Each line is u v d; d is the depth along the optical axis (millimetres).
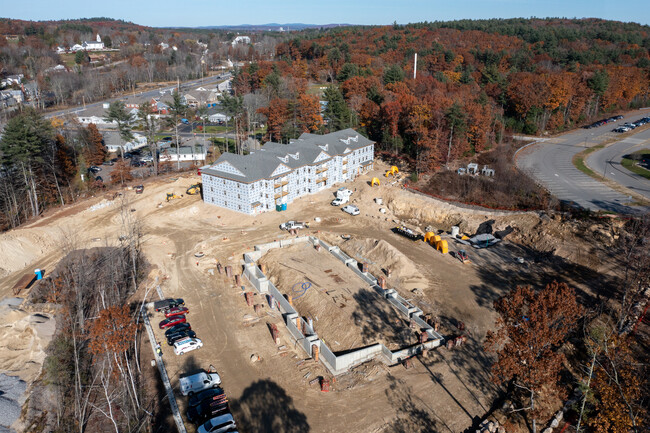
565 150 121625
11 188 89125
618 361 39750
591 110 160000
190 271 68875
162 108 193375
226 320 56844
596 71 159875
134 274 65625
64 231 81125
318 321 58125
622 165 106938
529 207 83562
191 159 130625
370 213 90875
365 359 49719
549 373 34375
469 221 84438
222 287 64625
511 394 43688
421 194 94625
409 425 40438
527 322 35094
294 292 63812
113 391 44406
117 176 107938
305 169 98562
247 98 168500
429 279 65875
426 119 110875
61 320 54344
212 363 49094
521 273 67125
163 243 77938
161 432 40062
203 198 95125
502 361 35406
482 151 120875
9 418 41562
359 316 56812
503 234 79000
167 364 48656
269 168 90062
